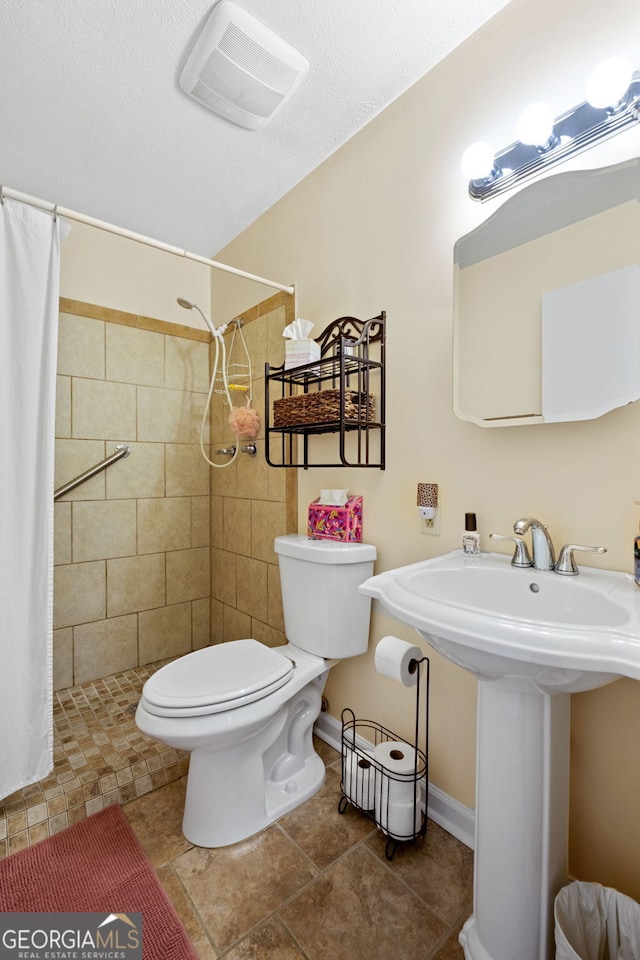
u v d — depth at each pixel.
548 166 1.05
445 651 0.83
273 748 1.38
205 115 1.46
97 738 1.62
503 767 0.87
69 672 2.01
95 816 1.31
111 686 2.03
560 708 0.88
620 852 0.95
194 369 2.43
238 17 1.13
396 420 1.41
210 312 2.49
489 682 0.87
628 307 0.92
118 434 2.15
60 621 1.99
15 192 1.27
